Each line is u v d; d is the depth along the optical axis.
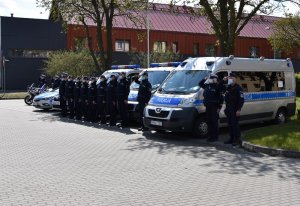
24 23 44.34
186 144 11.49
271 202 6.10
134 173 7.95
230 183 7.20
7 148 10.70
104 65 25.55
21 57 44.34
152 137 12.80
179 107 12.25
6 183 7.21
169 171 8.12
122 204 6.03
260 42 55.34
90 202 6.13
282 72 15.12
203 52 51.84
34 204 6.03
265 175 7.79
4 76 41.75
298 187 6.92
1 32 43.56
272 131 12.22
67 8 26.23
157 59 42.88
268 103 14.43
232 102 11.40
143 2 24.33
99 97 16.47
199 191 6.70
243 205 5.96
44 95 21.91
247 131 12.73
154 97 13.16
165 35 49.31
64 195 6.49
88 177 7.64
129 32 47.16
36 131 14.09
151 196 6.43
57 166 8.57
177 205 5.97
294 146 10.02
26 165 8.66
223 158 9.48
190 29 51.16
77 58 37.41
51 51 45.09
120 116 15.71
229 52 19.28
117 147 10.91
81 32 45.59
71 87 18.36
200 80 12.73
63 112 19.17
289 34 36.41
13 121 17.19
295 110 15.60
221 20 19.52
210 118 11.98
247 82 13.75
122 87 15.17
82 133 13.67
